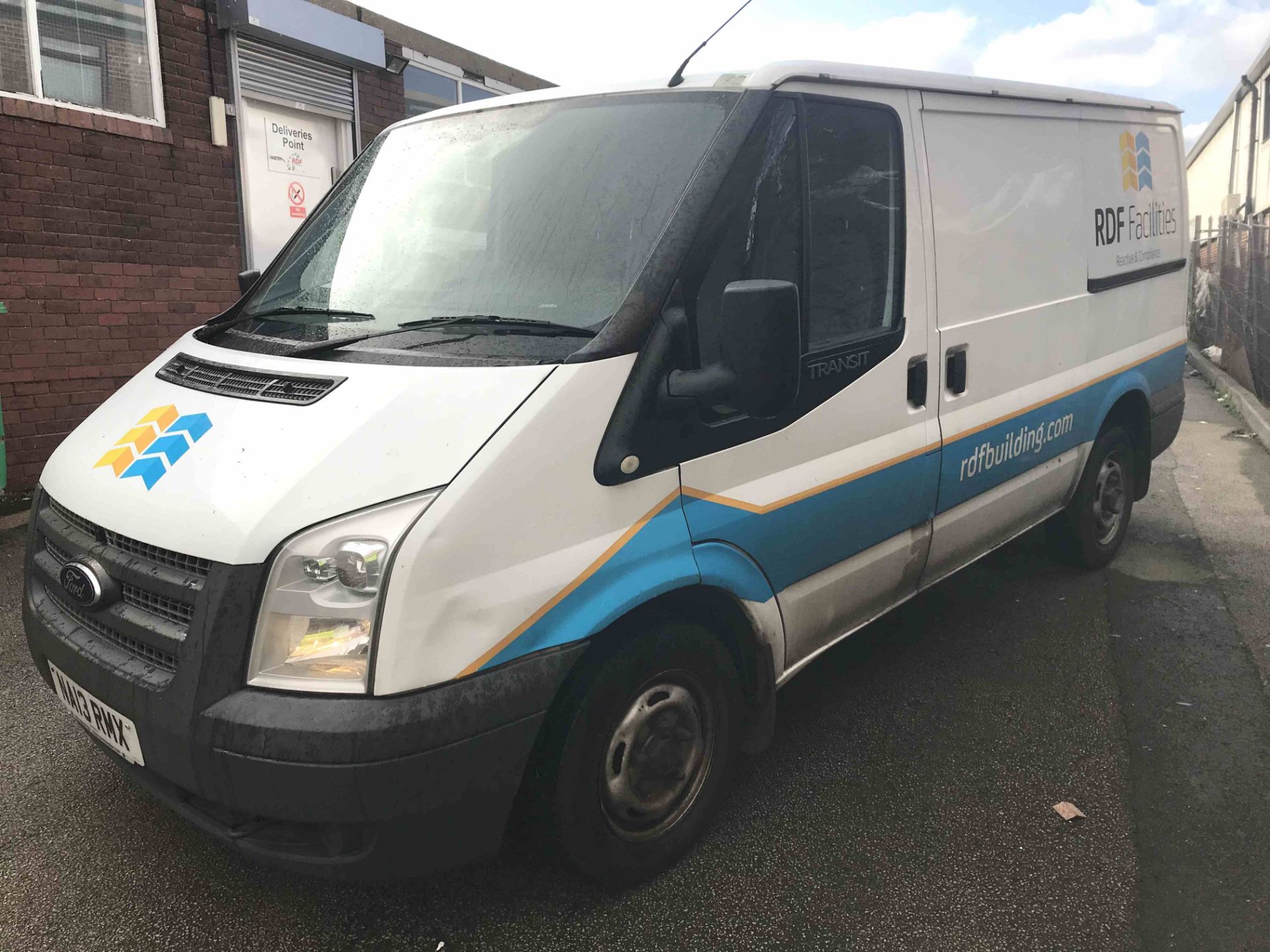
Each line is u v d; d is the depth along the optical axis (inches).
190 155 277.1
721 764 108.9
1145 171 189.8
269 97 299.1
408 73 355.9
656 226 99.2
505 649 83.0
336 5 316.8
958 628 173.2
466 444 82.7
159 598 85.0
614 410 90.5
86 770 123.6
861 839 112.0
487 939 95.2
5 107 233.0
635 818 100.8
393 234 118.3
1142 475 206.4
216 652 78.8
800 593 115.3
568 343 92.9
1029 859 108.5
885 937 96.0
